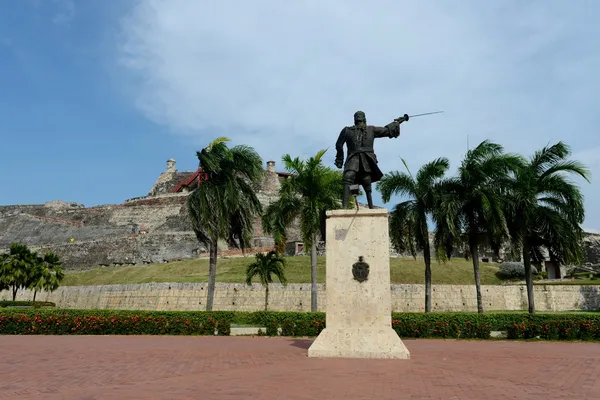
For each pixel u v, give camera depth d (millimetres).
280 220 31469
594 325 21422
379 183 31125
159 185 124688
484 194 28656
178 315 24594
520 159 29125
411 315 22969
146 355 14859
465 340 21422
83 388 9578
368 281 13891
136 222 101875
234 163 29719
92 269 68250
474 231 30703
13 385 9953
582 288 50156
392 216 31344
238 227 31234
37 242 96188
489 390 9117
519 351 16406
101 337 22484
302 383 9789
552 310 48031
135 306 45312
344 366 12016
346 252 14156
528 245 30812
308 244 30281
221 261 61156
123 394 8898
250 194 30969
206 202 28594
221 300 43344
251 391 9023
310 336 22922
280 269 39344
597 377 10836
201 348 16969
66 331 24172
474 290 46688
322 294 43719
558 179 28906
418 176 30766
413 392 8867
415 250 34219
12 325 24328
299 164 30781
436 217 30125
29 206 116812
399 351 13336
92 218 105875
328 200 30438
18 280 48156
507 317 22469
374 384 9641
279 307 43250
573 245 29344
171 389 9328
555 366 12602
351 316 13844
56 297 53281
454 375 10797
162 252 80688
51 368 12250
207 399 8375
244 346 17719
